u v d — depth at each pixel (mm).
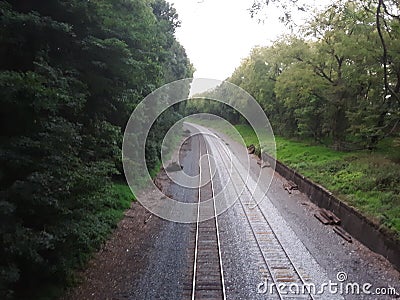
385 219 11883
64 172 7711
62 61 10078
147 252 11141
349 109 23828
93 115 11734
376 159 19906
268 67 39219
